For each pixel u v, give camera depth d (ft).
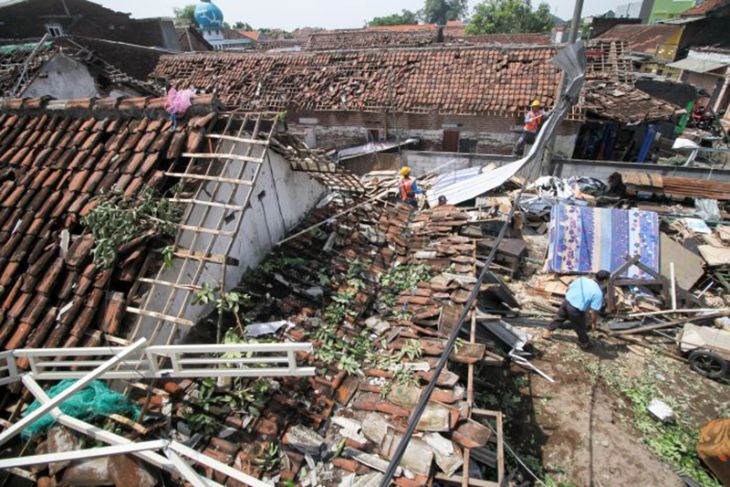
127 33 92.17
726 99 79.71
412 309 23.41
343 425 16.07
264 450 14.57
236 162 21.04
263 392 16.40
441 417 15.76
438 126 56.80
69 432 12.79
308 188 31.83
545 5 157.58
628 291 32.01
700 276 31.83
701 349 25.80
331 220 30.30
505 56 57.57
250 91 63.36
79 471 12.01
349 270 25.62
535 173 49.49
